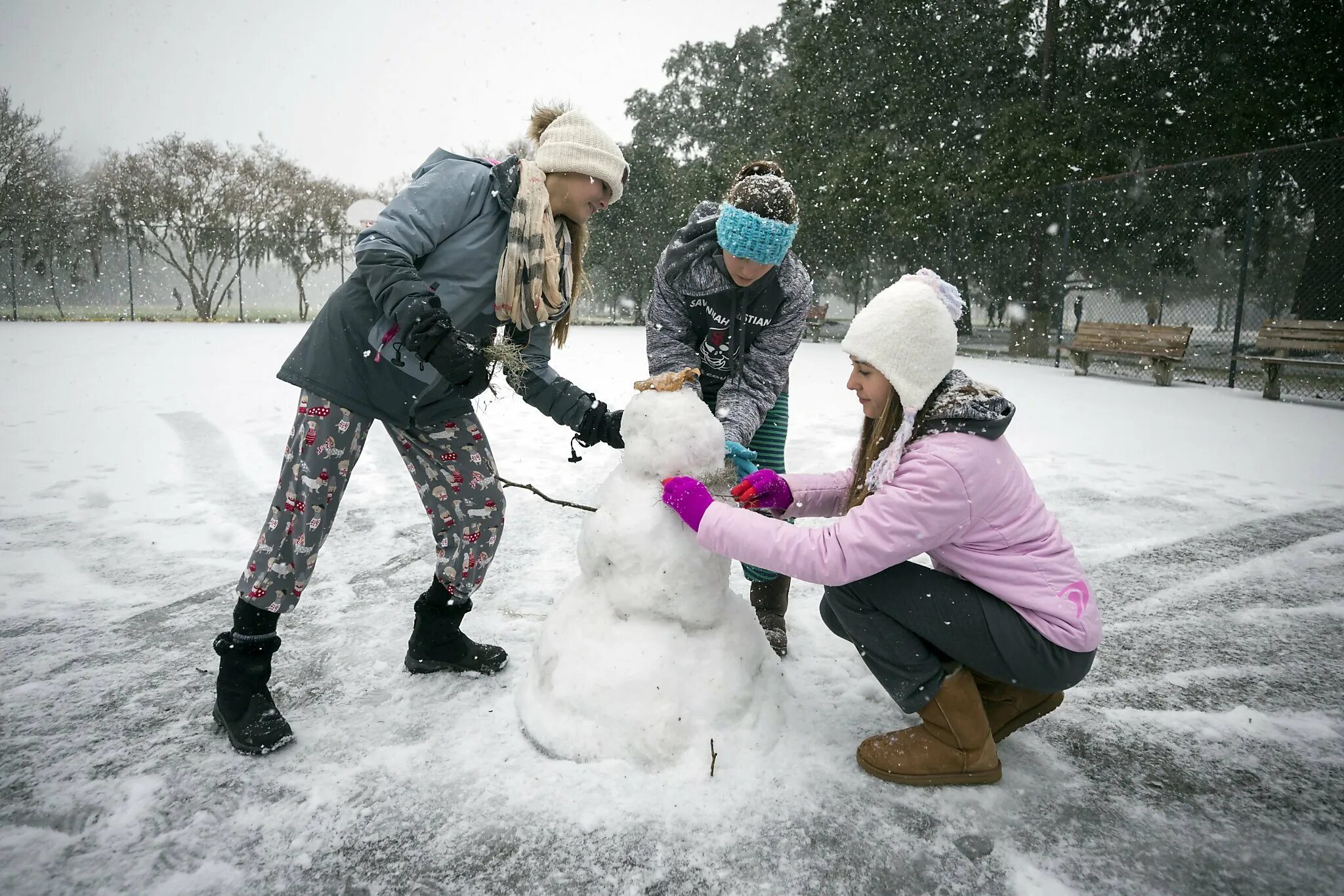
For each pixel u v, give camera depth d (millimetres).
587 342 19094
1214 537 4273
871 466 2174
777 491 2416
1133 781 2133
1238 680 2713
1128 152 18828
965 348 20406
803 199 23453
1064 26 20297
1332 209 15922
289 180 30109
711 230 2758
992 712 2244
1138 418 8328
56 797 1991
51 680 2600
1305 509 4809
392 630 3016
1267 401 9883
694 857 1800
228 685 2193
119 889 1682
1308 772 2174
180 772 2102
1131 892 1708
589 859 1789
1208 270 23797
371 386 2205
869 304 2150
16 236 29359
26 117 28734
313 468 2213
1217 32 18812
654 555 2137
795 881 1731
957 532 2012
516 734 2273
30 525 4191
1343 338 9625
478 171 2262
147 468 5410
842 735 2320
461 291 2234
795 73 24922
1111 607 3357
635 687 2111
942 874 1757
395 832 1873
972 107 23203
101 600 3256
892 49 23562
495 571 3656
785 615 3217
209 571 3586
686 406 2215
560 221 2408
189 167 28734
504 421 7547
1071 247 19719
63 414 7340
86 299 32781
